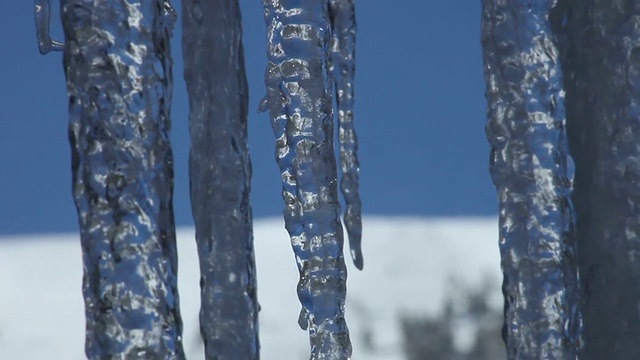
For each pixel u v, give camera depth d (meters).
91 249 5.80
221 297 6.53
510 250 6.18
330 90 6.54
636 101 6.38
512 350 6.13
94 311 5.77
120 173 5.82
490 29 6.33
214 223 6.58
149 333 5.72
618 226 6.38
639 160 6.35
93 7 5.92
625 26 6.41
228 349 6.47
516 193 6.18
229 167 6.59
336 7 6.50
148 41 5.99
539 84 6.19
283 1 6.48
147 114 5.93
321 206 6.32
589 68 6.54
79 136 5.92
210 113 6.63
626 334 6.30
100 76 5.88
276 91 6.48
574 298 6.11
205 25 6.67
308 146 6.34
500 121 6.27
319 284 6.24
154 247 5.83
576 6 6.63
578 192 6.56
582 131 6.56
